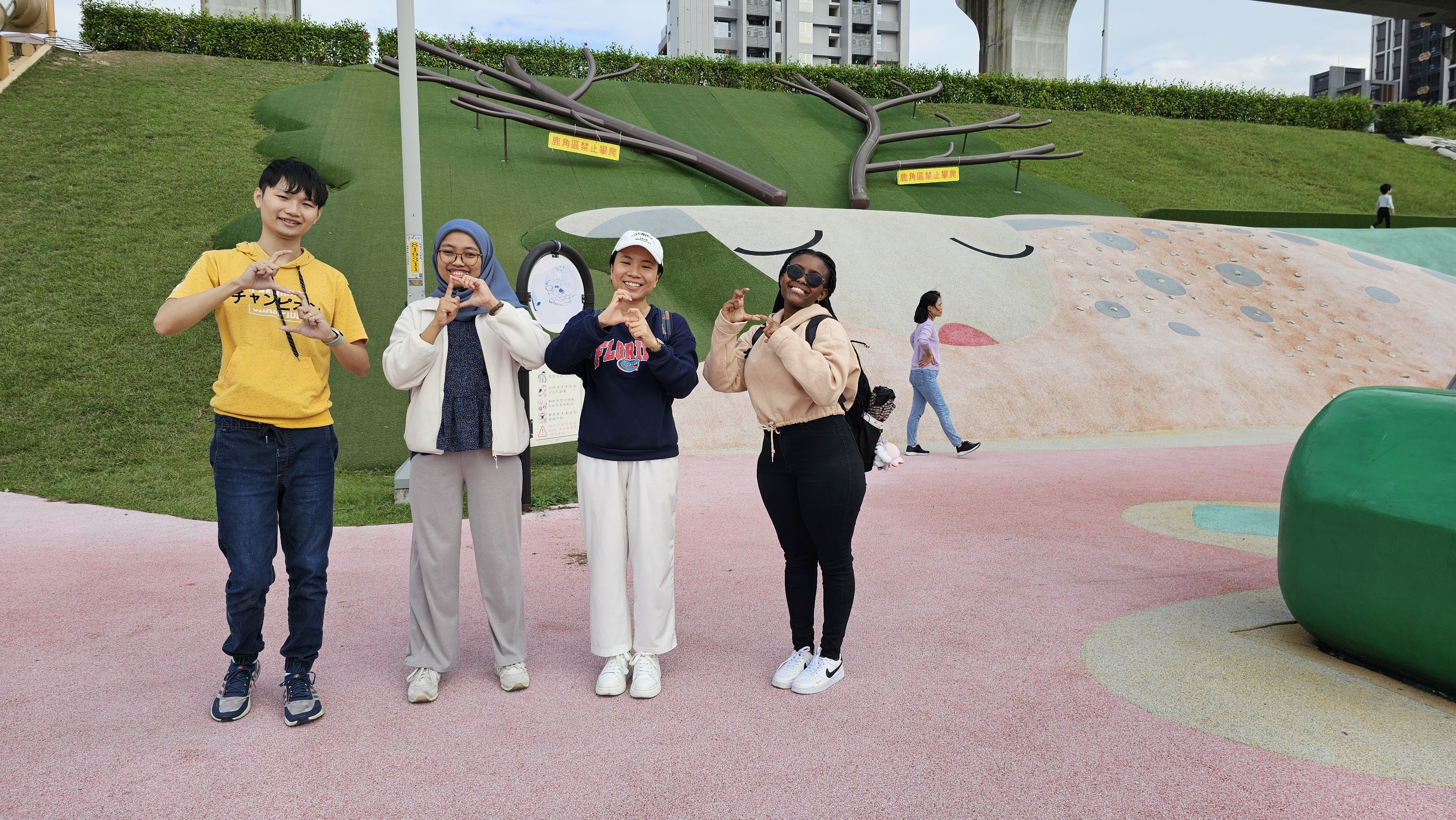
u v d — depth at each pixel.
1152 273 14.06
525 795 2.38
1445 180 24.84
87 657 3.41
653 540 3.13
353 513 6.12
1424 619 2.97
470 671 3.32
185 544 5.23
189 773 2.49
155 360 9.27
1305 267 15.05
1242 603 4.08
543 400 6.12
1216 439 9.86
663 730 2.79
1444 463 3.02
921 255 13.38
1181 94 27.92
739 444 9.27
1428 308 14.12
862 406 3.18
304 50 21.44
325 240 11.95
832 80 23.61
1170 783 2.44
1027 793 2.38
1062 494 6.73
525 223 13.79
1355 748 2.65
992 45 32.53
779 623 3.88
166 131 15.31
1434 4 29.66
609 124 18.06
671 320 3.24
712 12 76.81
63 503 6.44
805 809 2.30
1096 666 3.30
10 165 13.20
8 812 2.26
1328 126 28.69
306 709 2.81
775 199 16.95
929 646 3.53
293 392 2.81
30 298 10.00
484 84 18.91
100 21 19.83
